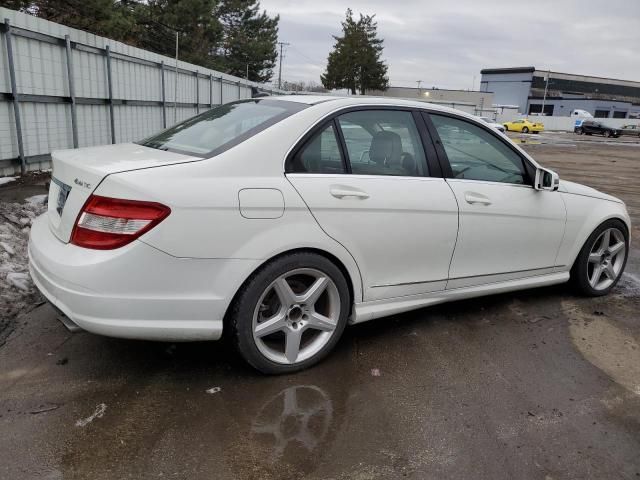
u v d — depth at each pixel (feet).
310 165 10.04
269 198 9.29
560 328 13.17
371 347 11.67
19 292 13.29
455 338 12.32
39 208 21.09
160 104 45.83
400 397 9.70
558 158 71.61
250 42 143.13
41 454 7.71
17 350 10.69
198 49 99.50
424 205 11.23
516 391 10.11
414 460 8.02
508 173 13.20
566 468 8.01
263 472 7.60
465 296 12.73
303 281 10.36
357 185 10.41
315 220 9.81
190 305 8.89
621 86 325.62
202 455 7.88
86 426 8.39
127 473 7.44
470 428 8.87
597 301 15.20
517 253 13.29
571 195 14.37
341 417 9.00
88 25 50.06
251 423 8.70
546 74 307.37
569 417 9.33
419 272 11.61
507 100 319.06
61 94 30.99
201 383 9.84
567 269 14.71
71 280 8.50
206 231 8.75
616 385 10.53
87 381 9.71
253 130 9.93
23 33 27.09
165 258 8.54
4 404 8.87
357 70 220.02
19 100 27.30
